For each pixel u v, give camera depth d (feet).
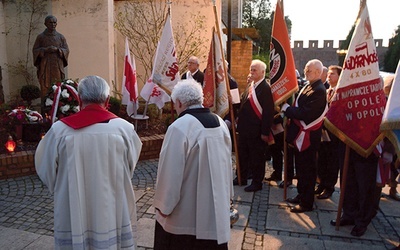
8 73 29.43
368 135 10.89
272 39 14.43
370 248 10.84
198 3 32.55
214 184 7.31
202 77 18.65
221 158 7.50
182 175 7.24
